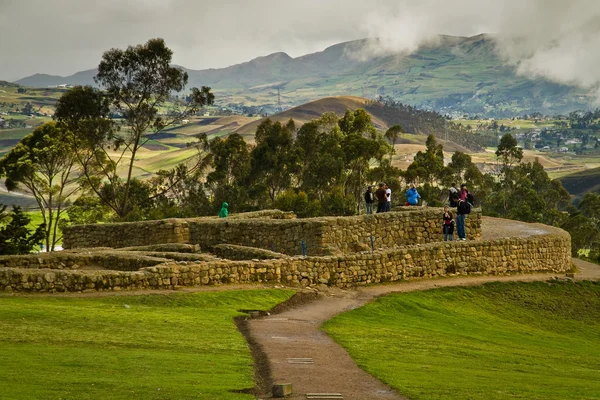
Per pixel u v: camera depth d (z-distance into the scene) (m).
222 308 32.62
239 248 45.00
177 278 36.09
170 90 101.19
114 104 98.69
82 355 21.30
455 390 20.06
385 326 32.97
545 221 138.25
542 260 52.75
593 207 157.50
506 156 158.88
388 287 42.81
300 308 35.44
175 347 23.69
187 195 118.06
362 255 42.72
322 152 116.62
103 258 40.19
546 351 31.91
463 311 41.25
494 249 49.50
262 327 29.44
